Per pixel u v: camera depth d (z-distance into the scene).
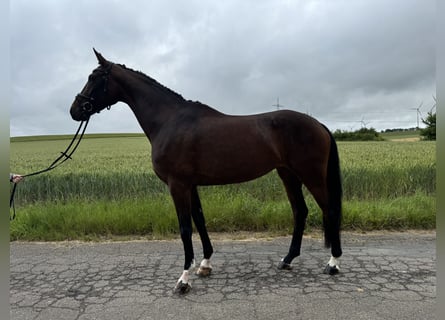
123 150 20.81
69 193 7.22
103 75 3.50
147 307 2.71
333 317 2.48
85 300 2.88
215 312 2.60
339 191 3.42
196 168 3.21
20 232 4.82
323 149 3.34
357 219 4.97
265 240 4.55
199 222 3.48
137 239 4.69
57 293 3.02
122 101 3.66
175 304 2.76
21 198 7.21
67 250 4.26
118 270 3.56
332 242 3.36
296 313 2.55
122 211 5.26
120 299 2.88
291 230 4.89
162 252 4.12
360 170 7.77
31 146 28.61
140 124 3.57
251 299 2.81
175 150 3.18
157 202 5.88
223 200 5.82
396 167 8.23
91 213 5.29
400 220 4.99
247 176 3.31
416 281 3.12
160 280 3.28
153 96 3.48
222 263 3.71
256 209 5.34
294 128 3.30
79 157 15.20
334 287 3.02
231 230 4.95
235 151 3.17
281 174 3.71
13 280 3.34
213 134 3.17
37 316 2.62
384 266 3.50
